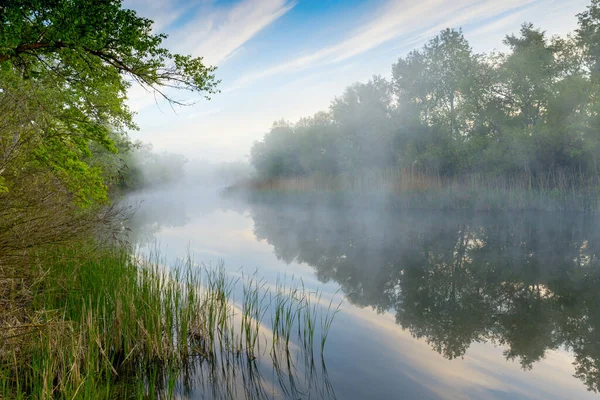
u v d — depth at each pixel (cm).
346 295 716
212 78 653
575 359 464
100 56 619
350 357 461
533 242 1205
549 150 1998
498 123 2375
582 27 2162
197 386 390
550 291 743
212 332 470
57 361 375
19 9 507
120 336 443
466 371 433
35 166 645
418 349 489
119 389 377
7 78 582
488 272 887
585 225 1457
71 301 485
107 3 544
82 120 791
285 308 622
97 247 628
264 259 1016
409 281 819
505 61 2364
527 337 532
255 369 427
